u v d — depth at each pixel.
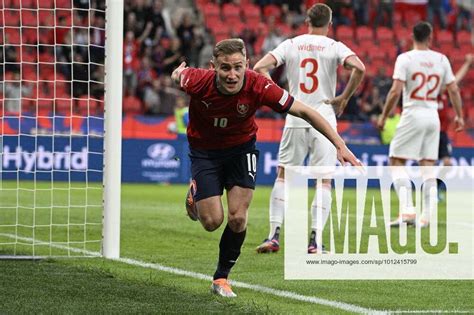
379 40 39.81
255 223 18.23
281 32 38.44
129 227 17.20
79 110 31.38
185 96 34.34
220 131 10.14
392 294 10.73
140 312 9.28
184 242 15.24
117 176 13.27
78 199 22.66
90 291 10.46
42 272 11.77
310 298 10.38
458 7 41.78
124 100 34.12
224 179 10.52
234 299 10.16
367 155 31.38
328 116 14.19
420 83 18.11
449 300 10.40
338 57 14.12
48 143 29.20
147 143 30.81
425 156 18.34
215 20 38.88
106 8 13.14
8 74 33.16
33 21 34.09
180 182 30.86
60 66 33.41
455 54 40.12
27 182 28.05
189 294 10.41
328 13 14.24
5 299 9.88
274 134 31.55
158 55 35.03
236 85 9.62
